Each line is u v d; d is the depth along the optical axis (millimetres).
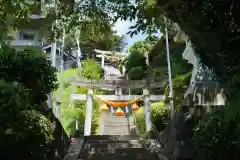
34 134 7105
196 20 6898
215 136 6246
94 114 23266
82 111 22000
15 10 9320
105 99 20688
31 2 10836
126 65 30094
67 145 12984
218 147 6156
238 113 6160
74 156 11406
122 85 21594
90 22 10891
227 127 6156
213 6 6309
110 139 15727
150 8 9969
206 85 10875
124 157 11492
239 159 5918
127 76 27828
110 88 22297
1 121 6516
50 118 9766
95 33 11172
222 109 6902
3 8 9203
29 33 15852
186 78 17406
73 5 10406
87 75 27844
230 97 7297
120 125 22359
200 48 7828
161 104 18344
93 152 12250
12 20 9844
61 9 10562
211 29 6816
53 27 11344
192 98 10609
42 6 10914
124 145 13625
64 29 11281
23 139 6914
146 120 17734
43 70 8914
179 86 17266
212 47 7336
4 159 6836
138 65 28266
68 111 20250
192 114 9930
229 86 7430
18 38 15852
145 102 19031
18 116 6859
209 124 6609
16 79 8461
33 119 7250
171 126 11672
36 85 8688
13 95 6887
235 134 5965
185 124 9695
